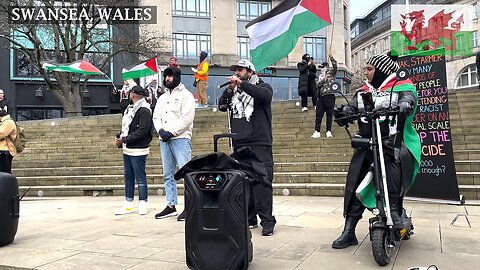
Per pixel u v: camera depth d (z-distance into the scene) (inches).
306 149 414.6
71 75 979.3
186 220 138.4
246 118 195.0
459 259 148.8
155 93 517.3
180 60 1349.7
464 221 211.3
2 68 1133.1
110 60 1063.6
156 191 355.6
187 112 235.8
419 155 165.3
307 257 155.3
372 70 164.2
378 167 152.3
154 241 185.8
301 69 540.1
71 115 982.4
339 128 475.8
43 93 1161.4
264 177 183.2
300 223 214.7
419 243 170.1
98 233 204.8
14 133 316.5
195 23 1379.2
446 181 260.7
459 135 374.3
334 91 164.9
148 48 1001.5
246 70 197.6
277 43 248.2
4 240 182.2
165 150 242.4
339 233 191.6
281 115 550.0
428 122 265.9
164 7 1336.1
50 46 1056.8
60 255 166.7
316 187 315.3
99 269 148.3
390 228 146.2
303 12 243.3
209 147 462.0
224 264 133.2
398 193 157.9
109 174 409.7
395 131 160.2
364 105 154.8
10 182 185.6
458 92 494.6
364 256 155.0
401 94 157.6
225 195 133.0
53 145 522.9
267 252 162.4
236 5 1429.6
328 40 1483.8
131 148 251.6
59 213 270.8
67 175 413.1
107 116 631.8
